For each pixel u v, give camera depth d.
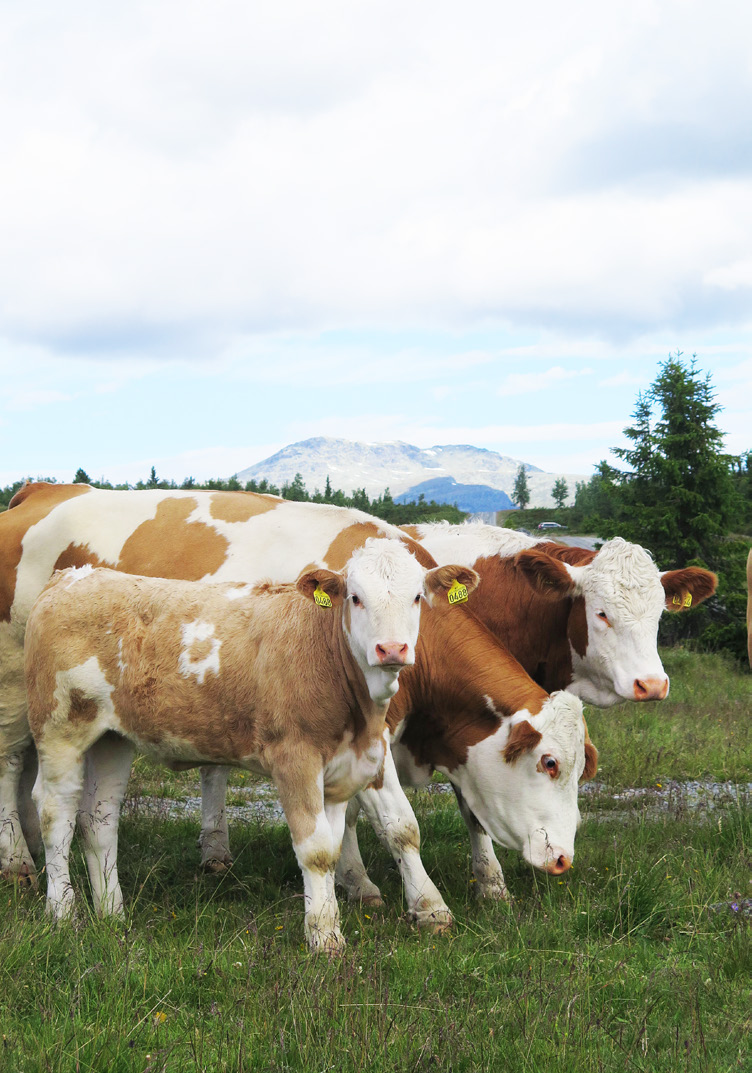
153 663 5.55
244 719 5.39
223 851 6.89
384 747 5.86
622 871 5.88
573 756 5.93
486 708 6.16
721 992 4.29
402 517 122.19
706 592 6.72
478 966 4.65
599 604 6.64
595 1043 3.80
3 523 7.96
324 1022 3.86
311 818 5.13
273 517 7.23
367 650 4.88
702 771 10.18
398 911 5.86
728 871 6.04
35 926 4.72
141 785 9.24
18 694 7.46
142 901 5.81
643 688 6.46
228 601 5.69
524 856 6.00
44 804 5.71
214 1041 3.72
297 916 5.40
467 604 7.27
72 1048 3.58
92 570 6.04
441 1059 3.59
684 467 27.39
